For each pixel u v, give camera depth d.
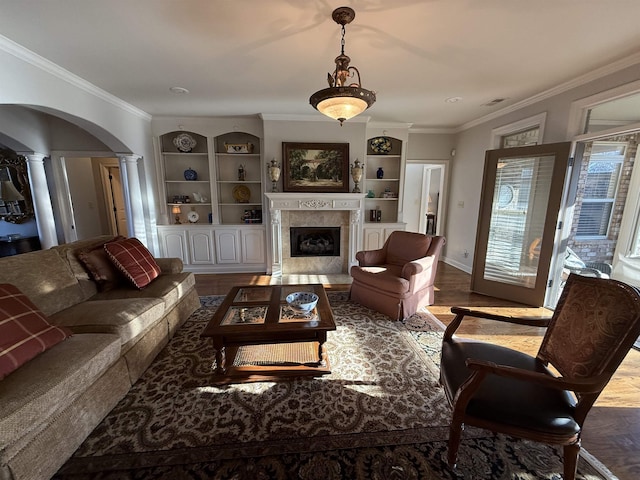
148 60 2.41
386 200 5.12
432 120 4.54
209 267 4.65
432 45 2.17
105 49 2.22
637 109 2.45
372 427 1.62
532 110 3.43
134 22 1.87
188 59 2.39
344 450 1.47
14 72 2.17
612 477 1.34
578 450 1.21
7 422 1.09
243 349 2.35
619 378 2.05
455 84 2.98
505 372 1.16
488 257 3.71
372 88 3.08
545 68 2.58
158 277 2.85
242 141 4.73
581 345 1.29
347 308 3.23
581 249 4.15
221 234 4.57
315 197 4.28
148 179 4.23
